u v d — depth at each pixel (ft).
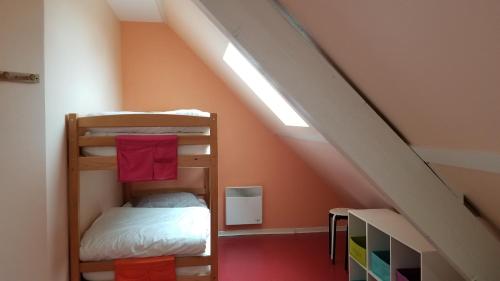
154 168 7.02
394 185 4.22
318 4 3.55
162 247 7.17
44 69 6.11
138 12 12.48
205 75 14.11
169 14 12.25
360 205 13.17
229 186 14.40
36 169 6.06
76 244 7.05
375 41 3.32
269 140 14.51
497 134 3.00
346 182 11.41
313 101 4.13
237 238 14.17
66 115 7.14
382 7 2.86
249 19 3.99
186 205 11.48
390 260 7.63
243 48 4.01
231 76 11.96
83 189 8.00
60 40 6.91
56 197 6.55
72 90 7.62
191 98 14.07
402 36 2.96
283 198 14.65
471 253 4.22
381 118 4.29
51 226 6.31
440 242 4.20
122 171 6.96
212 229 7.34
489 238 4.25
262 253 12.59
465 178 3.89
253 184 14.49
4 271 5.93
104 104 10.81
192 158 7.20
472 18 2.26
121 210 9.70
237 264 11.62
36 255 6.06
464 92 2.90
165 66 13.89
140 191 13.15
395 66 3.39
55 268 6.46
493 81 2.54
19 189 5.97
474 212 4.49
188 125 7.23
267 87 10.64
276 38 4.03
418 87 3.36
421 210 4.23
